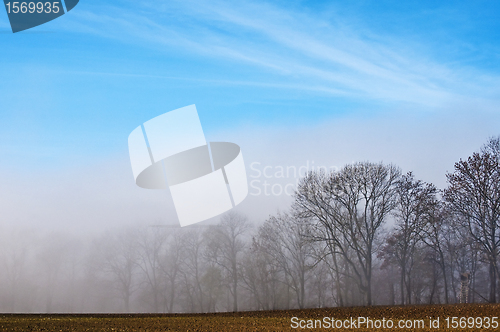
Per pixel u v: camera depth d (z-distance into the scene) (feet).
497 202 152.97
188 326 78.95
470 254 186.19
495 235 155.02
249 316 98.78
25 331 70.74
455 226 178.60
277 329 73.87
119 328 76.02
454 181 159.02
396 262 185.98
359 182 171.01
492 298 153.38
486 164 155.02
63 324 82.07
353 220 173.88
